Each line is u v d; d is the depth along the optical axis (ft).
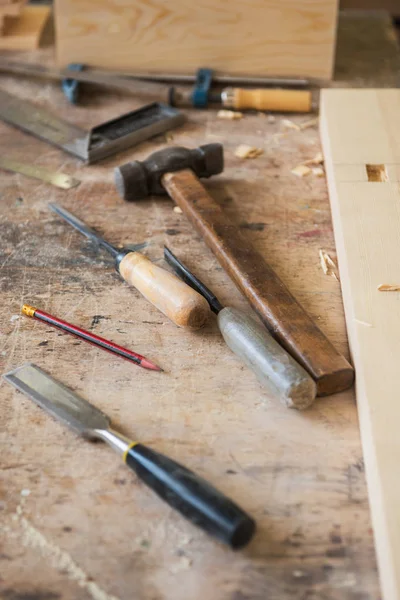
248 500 2.96
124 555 2.77
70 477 3.07
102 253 4.40
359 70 6.47
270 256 4.35
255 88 6.30
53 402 3.34
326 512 2.92
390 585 2.52
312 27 6.07
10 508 2.95
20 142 5.57
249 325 3.51
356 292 3.68
